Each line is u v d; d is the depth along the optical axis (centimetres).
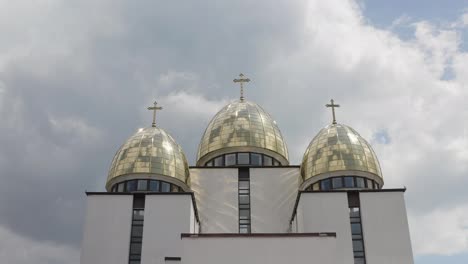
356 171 4097
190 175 4434
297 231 4006
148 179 4122
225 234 3284
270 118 4947
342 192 3812
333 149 4194
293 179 4450
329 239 3259
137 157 4169
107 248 3697
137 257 3694
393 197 3797
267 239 3269
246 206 4362
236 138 4653
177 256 3653
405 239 3666
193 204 3941
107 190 4241
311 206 3778
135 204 3856
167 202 3809
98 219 3781
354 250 3669
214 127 4825
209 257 3228
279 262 3212
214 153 4675
